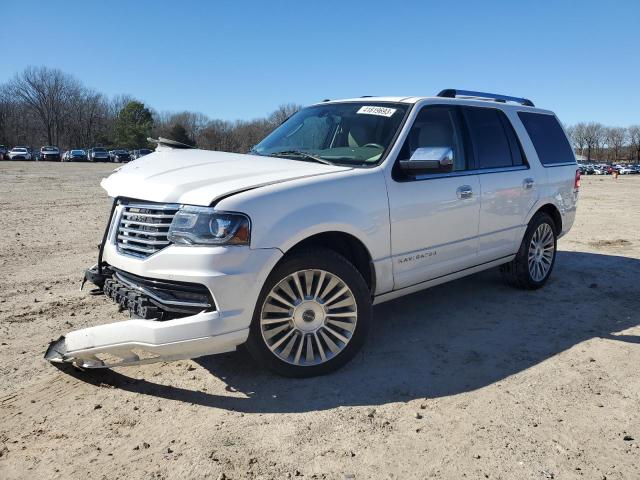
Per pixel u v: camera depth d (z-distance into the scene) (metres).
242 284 3.30
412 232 4.19
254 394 3.49
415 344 4.32
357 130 4.51
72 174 31.77
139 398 3.45
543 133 5.95
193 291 3.29
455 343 4.35
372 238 3.90
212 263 3.23
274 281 3.48
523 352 4.16
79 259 7.55
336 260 3.68
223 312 3.27
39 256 7.75
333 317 3.76
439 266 4.50
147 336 3.18
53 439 2.99
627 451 2.86
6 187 20.91
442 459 2.79
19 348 4.25
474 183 4.75
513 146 5.42
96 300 5.52
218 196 3.34
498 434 3.02
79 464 2.76
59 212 12.91
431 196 4.31
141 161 4.34
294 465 2.74
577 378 3.71
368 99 4.91
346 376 3.75
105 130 101.69
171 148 5.03
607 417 3.20
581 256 7.70
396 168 4.14
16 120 96.50
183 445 2.92
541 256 5.83
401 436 3.00
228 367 3.88
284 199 3.48
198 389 3.56
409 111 4.47
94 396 3.48
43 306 5.30
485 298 5.54
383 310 5.20
